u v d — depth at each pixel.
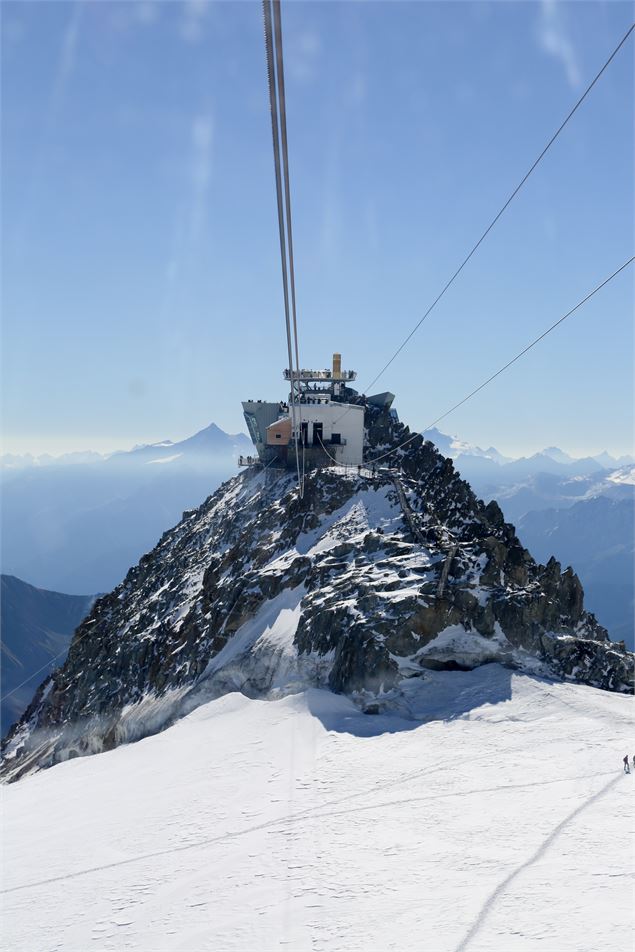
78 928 35.88
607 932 26.09
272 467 121.50
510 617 60.75
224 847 41.66
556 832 35.78
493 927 28.20
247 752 56.28
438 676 59.06
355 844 38.59
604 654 59.72
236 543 96.31
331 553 76.56
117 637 113.50
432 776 45.69
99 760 72.12
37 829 53.62
